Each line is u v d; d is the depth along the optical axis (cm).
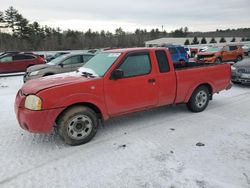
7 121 586
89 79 445
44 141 464
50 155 408
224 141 443
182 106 675
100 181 333
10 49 5562
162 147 426
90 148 430
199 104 616
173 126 525
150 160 382
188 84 571
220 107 668
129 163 376
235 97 791
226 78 660
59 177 345
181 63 691
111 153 409
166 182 326
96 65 504
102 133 494
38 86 424
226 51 1967
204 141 445
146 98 507
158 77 517
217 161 373
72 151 421
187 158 385
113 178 338
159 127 521
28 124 408
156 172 349
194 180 327
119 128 520
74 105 438
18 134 502
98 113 470
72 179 340
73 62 1100
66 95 417
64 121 423
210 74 615
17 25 6122
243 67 954
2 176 350
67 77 471
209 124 533
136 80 487
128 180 333
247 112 618
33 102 401
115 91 465
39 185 328
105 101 457
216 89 640
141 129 512
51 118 409
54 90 409
